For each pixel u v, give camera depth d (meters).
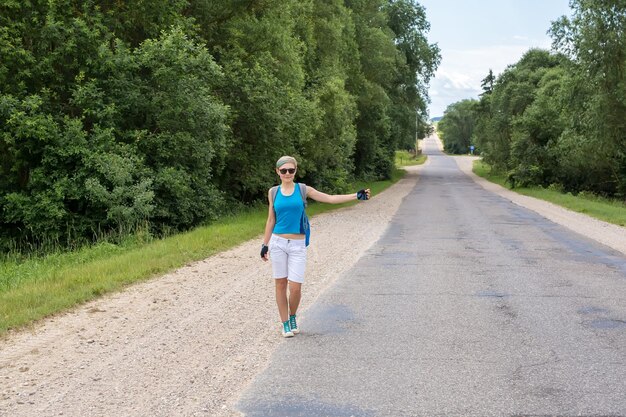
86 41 16.59
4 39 15.81
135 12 18.30
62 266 11.64
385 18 48.78
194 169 18.86
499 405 4.25
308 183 32.72
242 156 23.05
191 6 21.81
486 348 5.66
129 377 4.91
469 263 10.87
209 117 18.33
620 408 4.18
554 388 4.58
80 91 16.08
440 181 56.75
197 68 17.88
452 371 5.00
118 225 15.83
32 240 16.78
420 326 6.49
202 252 11.81
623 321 6.69
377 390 4.56
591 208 23.92
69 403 4.36
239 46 22.45
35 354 5.53
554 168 43.84
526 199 31.64
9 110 15.12
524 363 5.20
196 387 4.66
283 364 5.22
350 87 40.00
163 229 17.14
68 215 16.00
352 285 8.86
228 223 18.28
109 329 6.39
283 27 24.17
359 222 19.03
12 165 16.38
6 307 7.04
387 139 62.16
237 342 5.91
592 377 4.82
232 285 8.81
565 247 13.05
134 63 17.11
